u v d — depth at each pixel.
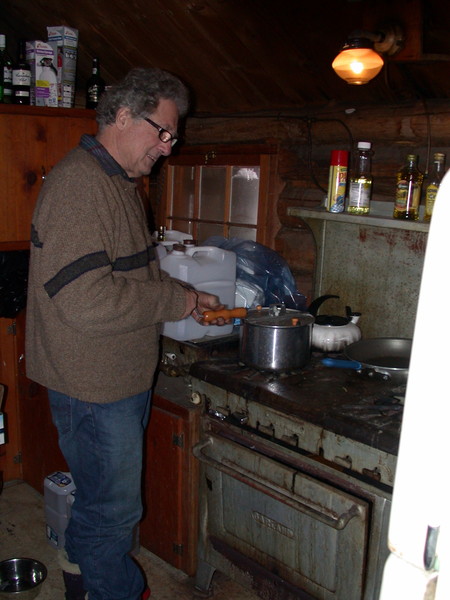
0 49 2.43
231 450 1.84
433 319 0.72
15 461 2.85
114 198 1.58
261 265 2.44
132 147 1.64
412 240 2.07
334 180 2.07
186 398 2.11
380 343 2.06
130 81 1.59
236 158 2.66
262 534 1.82
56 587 2.17
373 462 1.54
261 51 2.22
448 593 0.75
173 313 1.68
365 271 2.23
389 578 0.80
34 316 1.74
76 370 1.61
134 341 1.67
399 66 1.93
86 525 1.77
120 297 1.52
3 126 2.27
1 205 2.33
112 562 1.79
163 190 3.07
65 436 1.74
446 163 2.00
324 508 1.61
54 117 2.39
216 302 1.91
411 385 0.75
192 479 2.07
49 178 1.58
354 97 2.21
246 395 1.80
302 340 1.88
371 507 1.56
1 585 2.16
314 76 2.21
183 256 2.14
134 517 1.81
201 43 2.35
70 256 1.48
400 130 2.08
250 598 2.12
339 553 1.62
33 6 2.68
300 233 2.49
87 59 2.80
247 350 1.91
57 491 2.27
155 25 2.38
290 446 1.74
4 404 2.76
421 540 0.76
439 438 0.73
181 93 1.66
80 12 2.54
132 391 1.70
